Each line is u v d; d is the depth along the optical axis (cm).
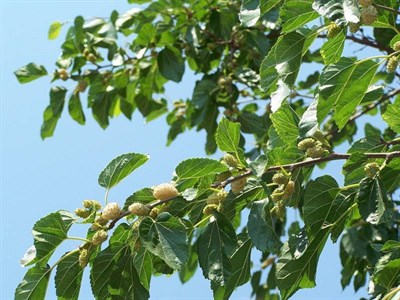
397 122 142
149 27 212
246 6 142
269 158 138
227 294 139
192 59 225
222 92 217
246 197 138
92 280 134
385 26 140
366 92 134
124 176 138
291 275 141
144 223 131
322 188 139
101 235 132
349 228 208
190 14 214
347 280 216
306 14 136
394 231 208
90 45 221
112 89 228
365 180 137
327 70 134
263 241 133
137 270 137
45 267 135
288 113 142
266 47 206
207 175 136
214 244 133
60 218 134
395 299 127
